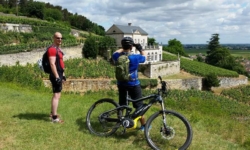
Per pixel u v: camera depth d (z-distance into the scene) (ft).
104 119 19.72
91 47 172.35
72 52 168.25
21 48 140.67
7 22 174.19
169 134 17.78
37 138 18.44
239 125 30.45
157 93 18.48
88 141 18.49
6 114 24.34
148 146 18.13
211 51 348.79
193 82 177.99
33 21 198.29
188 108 51.06
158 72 175.01
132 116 18.83
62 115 25.52
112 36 216.33
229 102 142.92
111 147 17.65
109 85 131.75
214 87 200.34
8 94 37.96
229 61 316.40
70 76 134.82
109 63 171.01
